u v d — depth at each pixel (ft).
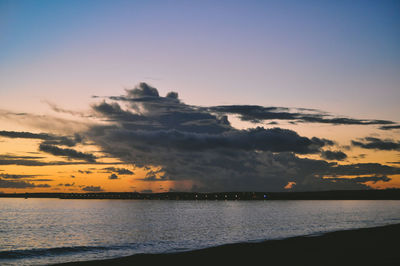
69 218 380.17
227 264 102.58
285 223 291.99
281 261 102.58
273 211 524.93
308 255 109.91
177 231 239.09
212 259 111.24
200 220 344.90
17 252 149.07
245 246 137.18
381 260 95.91
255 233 217.56
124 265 105.81
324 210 531.50
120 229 258.16
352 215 389.19
